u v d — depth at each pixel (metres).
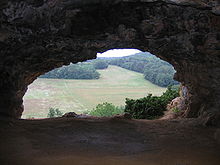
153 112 15.06
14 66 10.05
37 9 6.88
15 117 10.64
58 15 7.40
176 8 7.22
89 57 11.23
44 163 5.20
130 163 5.41
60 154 5.88
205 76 9.73
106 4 7.30
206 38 7.97
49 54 10.35
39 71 12.34
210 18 7.11
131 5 7.41
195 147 6.71
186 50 9.23
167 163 5.48
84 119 10.17
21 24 7.41
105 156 5.86
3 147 6.05
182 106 13.94
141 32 8.66
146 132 8.35
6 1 6.12
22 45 8.89
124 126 9.10
